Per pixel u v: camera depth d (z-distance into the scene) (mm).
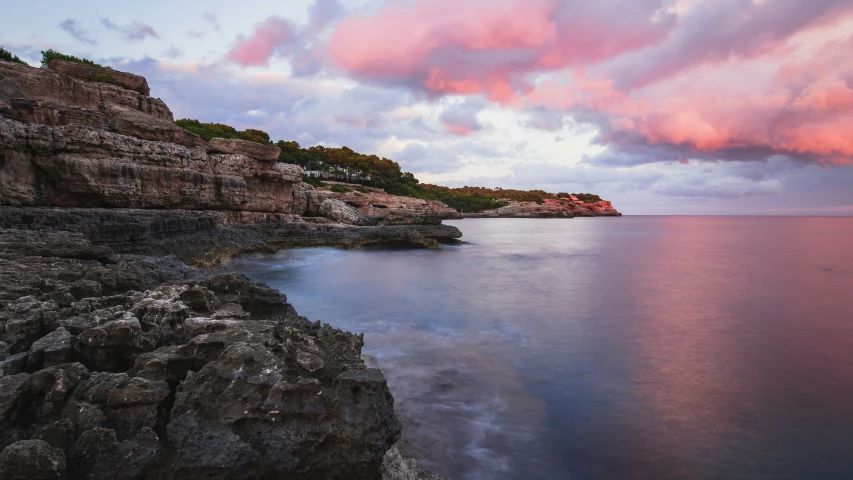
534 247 56469
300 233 41125
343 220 52594
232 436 4824
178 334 7035
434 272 31641
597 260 41625
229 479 4668
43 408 4848
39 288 8383
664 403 10234
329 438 5090
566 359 13047
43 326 6766
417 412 9344
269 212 42062
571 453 8109
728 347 14453
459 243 57156
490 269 34156
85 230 19391
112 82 37094
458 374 11578
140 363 5699
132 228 21688
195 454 4660
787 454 8242
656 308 20422
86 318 7102
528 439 8500
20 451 3988
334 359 6633
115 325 5992
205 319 7090
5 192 21875
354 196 82000
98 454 4426
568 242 65500
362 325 16500
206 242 28250
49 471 4043
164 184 29719
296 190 49938
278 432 4961
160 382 5336
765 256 45375
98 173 25281
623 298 22859
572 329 16484
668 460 7984
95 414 4691
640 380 11570
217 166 35562
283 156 84812
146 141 28688
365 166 110312
